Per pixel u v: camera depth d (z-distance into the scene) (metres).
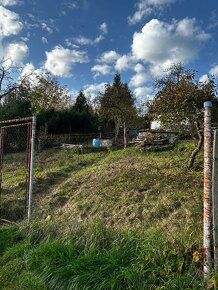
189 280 3.20
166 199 6.88
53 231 4.90
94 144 21.48
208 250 3.29
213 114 9.48
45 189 10.46
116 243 4.06
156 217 6.21
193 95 9.18
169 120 9.68
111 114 26.78
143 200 7.27
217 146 3.35
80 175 11.23
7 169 14.61
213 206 3.32
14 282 3.90
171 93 9.51
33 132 6.18
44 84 28.80
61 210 8.03
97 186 9.10
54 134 29.39
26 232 5.14
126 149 16.88
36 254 4.27
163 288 3.14
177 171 9.36
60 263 3.95
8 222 6.71
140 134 19.05
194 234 4.01
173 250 3.56
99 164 13.81
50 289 3.66
